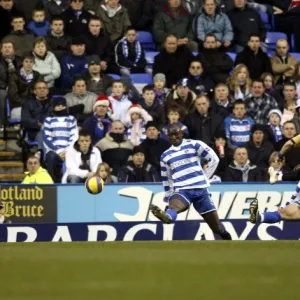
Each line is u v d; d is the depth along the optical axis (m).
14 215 52.31
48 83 65.81
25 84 63.94
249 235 53.59
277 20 79.06
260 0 81.88
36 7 69.75
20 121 62.62
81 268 35.25
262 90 64.88
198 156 47.34
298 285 35.31
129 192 53.06
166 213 45.72
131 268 35.31
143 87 66.31
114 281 35.22
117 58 69.62
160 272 35.28
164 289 35.25
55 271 35.22
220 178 58.88
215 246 35.47
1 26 69.31
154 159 58.81
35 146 61.94
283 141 60.25
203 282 35.34
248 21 74.06
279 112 62.50
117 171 59.38
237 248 35.44
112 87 64.12
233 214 53.53
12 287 35.06
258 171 57.91
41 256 35.22
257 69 69.94
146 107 63.56
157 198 53.25
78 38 66.75
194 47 72.81
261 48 72.19
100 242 35.38
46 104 62.19
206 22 72.69
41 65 65.69
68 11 69.44
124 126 61.50
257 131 59.91
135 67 70.06
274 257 35.41
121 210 53.00
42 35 69.62
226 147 59.91
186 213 53.19
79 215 52.69
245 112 62.59
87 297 35.19
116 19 71.62
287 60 70.75
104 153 59.53
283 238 53.88
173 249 35.38
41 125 61.78
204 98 62.16
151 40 74.94
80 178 57.03
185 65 68.56
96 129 60.91
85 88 63.94
